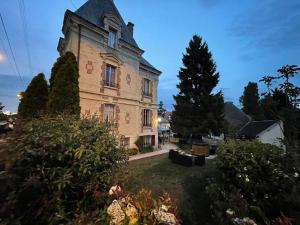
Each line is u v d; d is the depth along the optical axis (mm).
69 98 9555
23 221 2143
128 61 15797
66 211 2574
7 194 1967
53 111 8656
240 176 3504
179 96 23312
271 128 22406
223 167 3885
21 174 2186
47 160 2494
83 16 12867
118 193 2520
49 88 10781
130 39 16781
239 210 2871
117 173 3139
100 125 3555
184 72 23594
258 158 3631
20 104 10141
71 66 10000
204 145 15602
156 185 6777
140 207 2186
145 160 12547
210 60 22688
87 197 2723
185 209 4496
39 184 2191
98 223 2264
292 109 9695
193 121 21812
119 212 2096
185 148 20469
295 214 2609
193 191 6035
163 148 21359
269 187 3242
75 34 11836
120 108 14828
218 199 3510
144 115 19250
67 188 2574
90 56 12562
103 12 14539
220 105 21234
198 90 22500
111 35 14477
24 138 2404
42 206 2250
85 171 2578
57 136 2689
